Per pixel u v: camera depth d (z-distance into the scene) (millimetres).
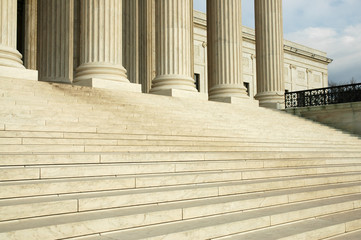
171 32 25156
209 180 9664
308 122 27750
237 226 6805
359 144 23375
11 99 13133
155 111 17812
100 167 8555
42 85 16781
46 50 27406
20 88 15242
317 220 8102
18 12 35625
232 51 29578
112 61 21984
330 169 13828
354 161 16719
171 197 7781
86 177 8312
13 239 5016
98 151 10641
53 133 10945
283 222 7684
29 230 5184
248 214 7590
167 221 6711
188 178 9203
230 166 11469
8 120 11133
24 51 31766
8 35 18359
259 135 19016
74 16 34812
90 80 20703
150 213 6496
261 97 33375
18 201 6289
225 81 29312
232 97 28297
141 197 7305
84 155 9164
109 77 21328
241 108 25219
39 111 12578
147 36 37031
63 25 27891
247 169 11961
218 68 29516
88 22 21828
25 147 9273
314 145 20125
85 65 21531
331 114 30797
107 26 21922
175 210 6848
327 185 11758
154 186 8523
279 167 13188
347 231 7844
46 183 6957
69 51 28984
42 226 5348
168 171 9844
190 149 13180
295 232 6898
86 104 15281
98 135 12039
